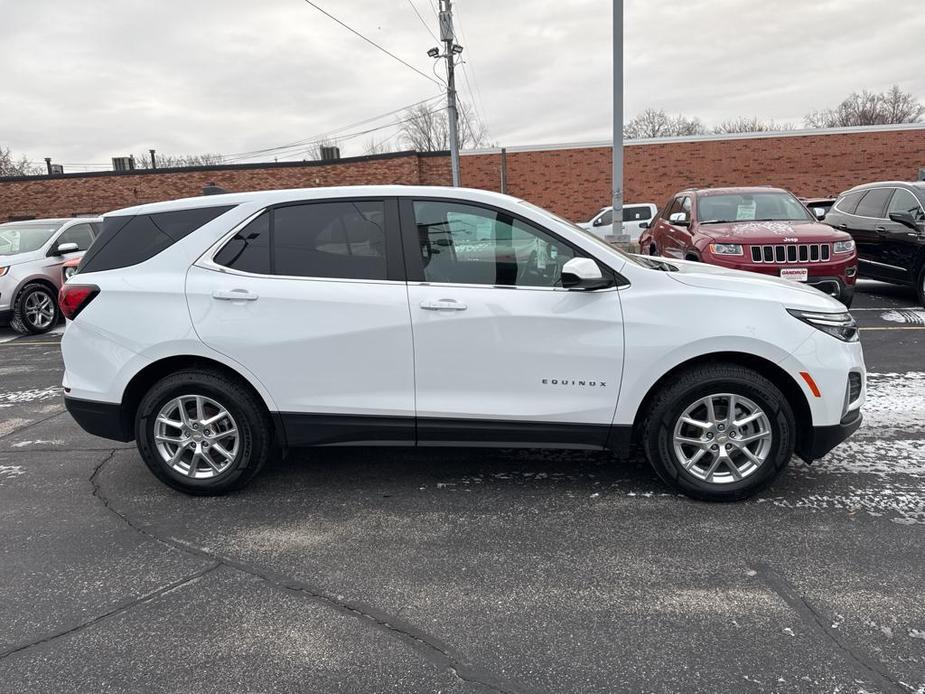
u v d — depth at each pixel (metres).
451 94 24.39
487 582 3.08
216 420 3.96
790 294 3.71
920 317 8.82
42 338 10.19
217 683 2.46
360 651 2.62
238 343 3.79
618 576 3.10
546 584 3.05
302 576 3.17
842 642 2.59
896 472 4.15
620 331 3.62
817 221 8.92
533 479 4.21
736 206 9.32
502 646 2.63
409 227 3.79
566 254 3.72
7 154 55.19
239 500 4.02
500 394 3.75
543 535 3.50
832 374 3.58
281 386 3.83
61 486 4.31
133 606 2.95
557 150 26.78
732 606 2.84
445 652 2.60
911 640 2.59
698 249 8.34
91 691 2.43
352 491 4.11
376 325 3.73
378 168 26.98
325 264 3.83
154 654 2.63
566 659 2.54
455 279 3.76
